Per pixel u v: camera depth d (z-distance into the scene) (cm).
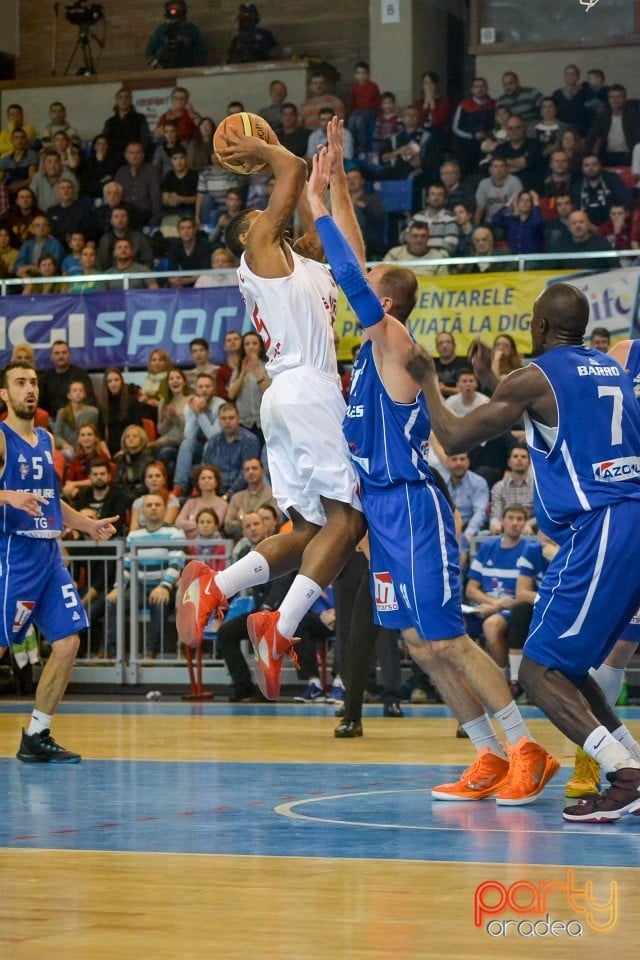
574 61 3122
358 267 893
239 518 2183
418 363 873
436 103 3053
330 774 1133
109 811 922
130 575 2192
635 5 3069
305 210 997
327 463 893
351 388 928
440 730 1553
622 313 2281
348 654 1466
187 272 2605
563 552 883
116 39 3712
